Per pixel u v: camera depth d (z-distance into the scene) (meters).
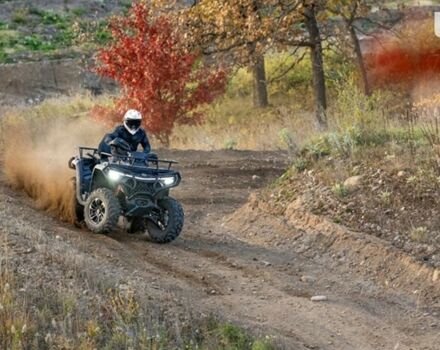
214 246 28.59
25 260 22.33
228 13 58.91
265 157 44.34
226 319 21.11
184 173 39.72
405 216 27.52
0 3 112.31
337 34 67.81
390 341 21.53
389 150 31.64
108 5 115.25
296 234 28.67
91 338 18.66
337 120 38.06
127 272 23.72
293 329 21.70
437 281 24.27
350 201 28.95
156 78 56.38
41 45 100.38
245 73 80.56
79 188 29.48
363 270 25.86
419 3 91.00
